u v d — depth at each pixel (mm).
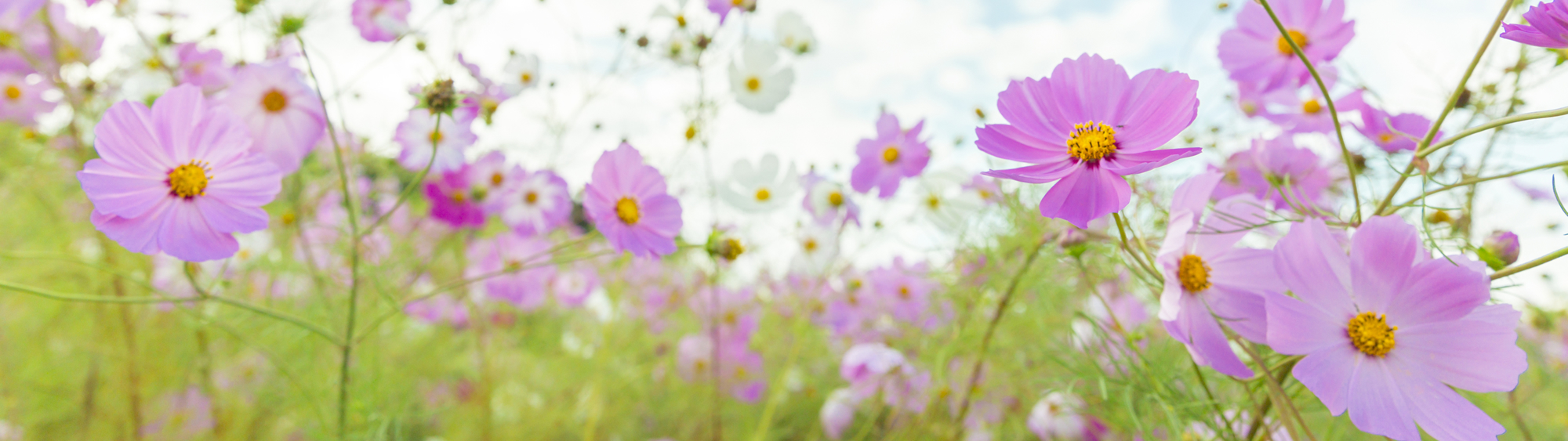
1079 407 816
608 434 1379
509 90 876
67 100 891
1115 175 481
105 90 881
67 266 993
